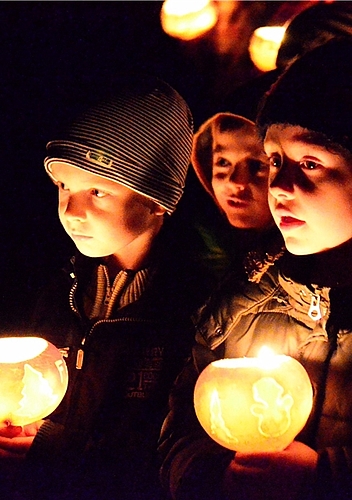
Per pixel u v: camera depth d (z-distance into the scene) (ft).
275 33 8.02
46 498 6.21
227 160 6.76
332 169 4.78
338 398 5.23
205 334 5.98
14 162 9.40
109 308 6.79
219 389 4.91
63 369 5.98
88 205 6.07
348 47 4.83
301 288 5.35
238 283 5.90
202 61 9.05
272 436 4.83
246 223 6.88
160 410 6.53
